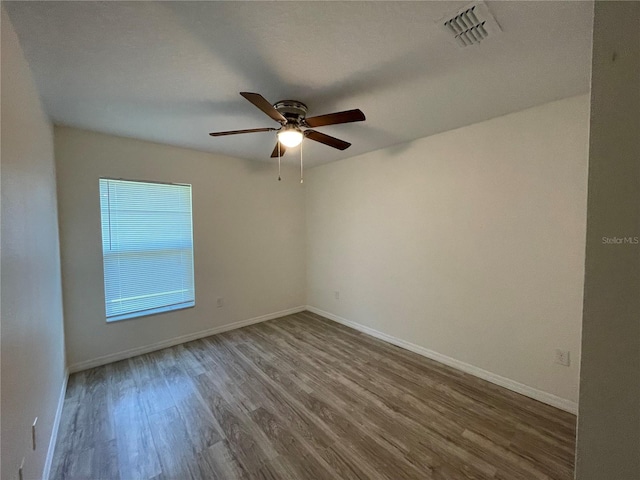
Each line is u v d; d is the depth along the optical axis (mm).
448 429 1970
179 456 1761
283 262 4406
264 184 4156
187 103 2158
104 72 1724
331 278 4246
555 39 1444
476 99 2121
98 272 2900
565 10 1248
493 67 1703
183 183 3418
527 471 1633
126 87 1910
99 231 2898
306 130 2244
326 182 4230
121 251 3072
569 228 2119
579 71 1744
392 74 1772
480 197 2588
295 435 1925
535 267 2285
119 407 2230
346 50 1537
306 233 4656
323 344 3398
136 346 3137
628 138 567
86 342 2842
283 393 2404
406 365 2879
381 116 2430
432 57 1602
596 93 601
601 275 602
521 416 2096
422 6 1231
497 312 2510
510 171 2391
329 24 1338
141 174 3113
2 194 1112
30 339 1420
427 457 1736
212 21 1313
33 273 1533
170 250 3400
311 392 2416
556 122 2148
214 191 3674
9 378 1108
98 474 1637
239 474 1634
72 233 2752
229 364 2914
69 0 1167
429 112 2348
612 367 594
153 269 3289
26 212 1454
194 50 1526
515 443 1838
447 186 2824
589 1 1192
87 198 2822
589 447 627
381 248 3510
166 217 3361
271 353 3160
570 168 2102
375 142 3180
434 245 2957
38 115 1882
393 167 3320
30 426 1369
